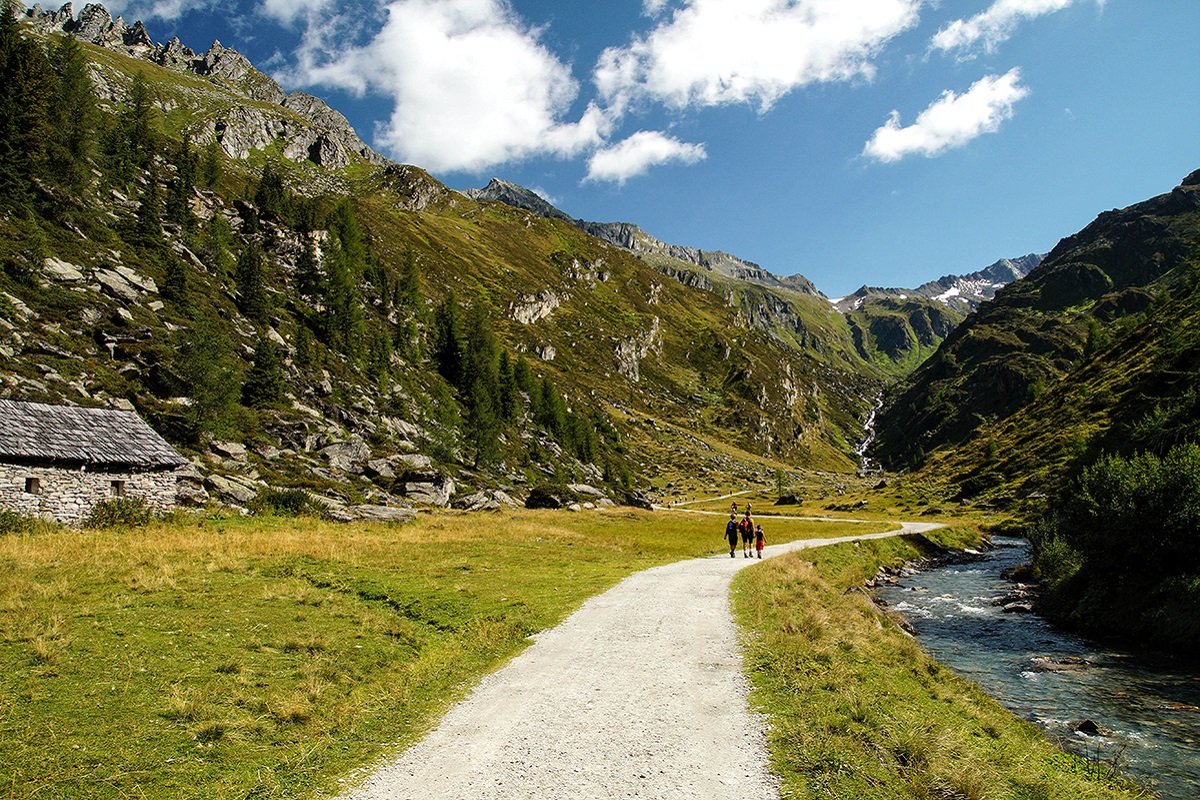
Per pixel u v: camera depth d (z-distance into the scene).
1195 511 27.70
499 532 47.59
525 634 17.98
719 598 23.27
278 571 25.03
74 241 66.75
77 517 34.56
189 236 91.44
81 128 81.25
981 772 9.87
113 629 15.63
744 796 8.52
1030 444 110.25
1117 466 32.69
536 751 10.07
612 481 146.75
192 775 9.05
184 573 23.08
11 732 9.87
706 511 115.81
